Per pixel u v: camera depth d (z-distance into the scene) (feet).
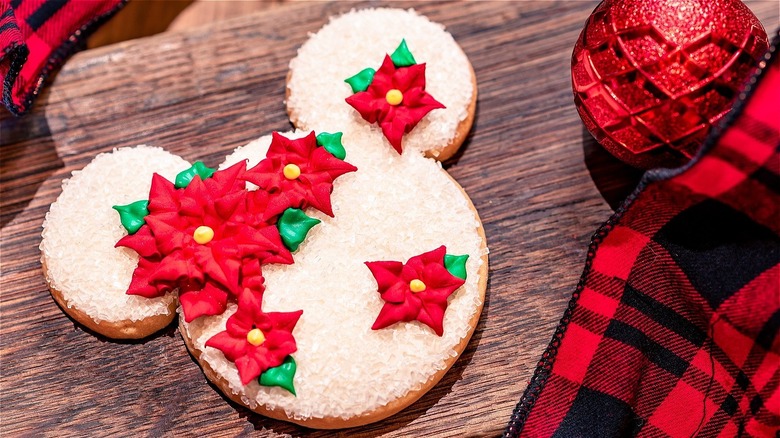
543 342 1.30
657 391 1.26
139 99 1.40
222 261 1.25
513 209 1.35
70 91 1.40
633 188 1.35
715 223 1.24
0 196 1.36
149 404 1.29
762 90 1.16
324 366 1.24
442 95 1.33
